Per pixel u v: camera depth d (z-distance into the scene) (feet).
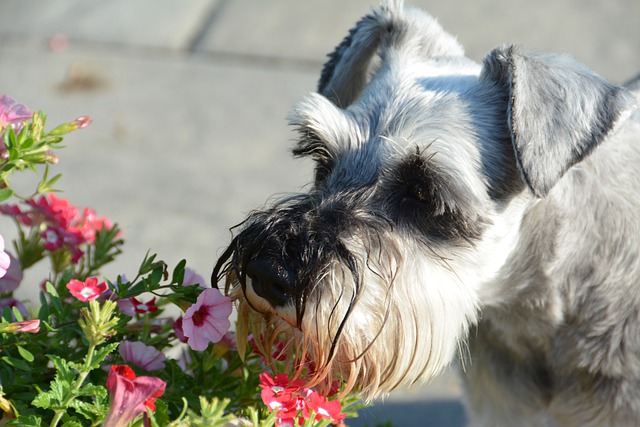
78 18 42.14
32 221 13.10
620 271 14.98
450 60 16.42
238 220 28.43
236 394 12.16
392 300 13.26
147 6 43.14
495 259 14.57
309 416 10.49
